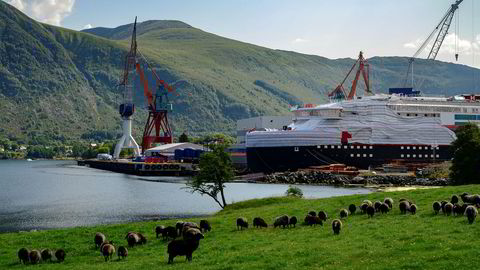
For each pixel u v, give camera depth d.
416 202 61.97
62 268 42.50
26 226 90.19
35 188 176.75
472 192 65.00
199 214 100.38
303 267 36.16
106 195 144.75
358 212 60.00
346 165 186.50
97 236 50.72
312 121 191.50
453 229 44.44
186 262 40.84
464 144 116.81
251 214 63.94
